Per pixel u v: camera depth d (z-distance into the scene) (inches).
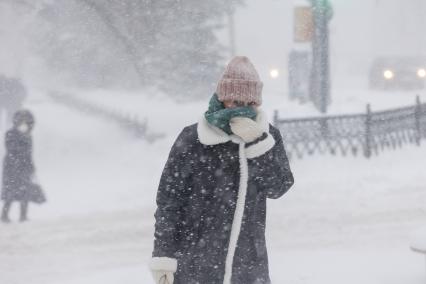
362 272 499.8
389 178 1043.9
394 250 613.3
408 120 1304.1
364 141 1214.3
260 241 264.4
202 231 257.6
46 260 664.4
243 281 258.1
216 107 258.8
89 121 2167.8
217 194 254.8
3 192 850.8
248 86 251.8
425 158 1203.2
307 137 1231.5
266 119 259.9
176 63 1971.0
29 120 857.5
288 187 270.2
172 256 256.5
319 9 1533.0
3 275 614.2
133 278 514.9
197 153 255.9
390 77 2910.9
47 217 876.6
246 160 252.8
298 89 2242.9
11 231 792.9
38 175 1291.8
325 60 1537.9
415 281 468.8
